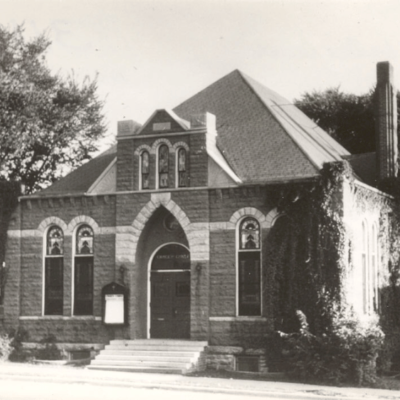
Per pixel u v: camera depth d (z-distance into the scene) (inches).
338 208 1146.7
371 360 1049.5
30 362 1272.1
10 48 1863.9
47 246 1354.6
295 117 1552.7
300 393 927.0
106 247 1304.1
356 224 1194.0
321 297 1132.5
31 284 1347.2
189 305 1277.1
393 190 1365.7
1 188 1374.3
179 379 1060.5
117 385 994.7
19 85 1849.2
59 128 1955.0
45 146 1964.8
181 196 1257.4
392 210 1355.8
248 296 1211.2
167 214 1304.1
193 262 1238.3
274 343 1168.2
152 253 1307.8
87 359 1273.4
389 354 1216.2
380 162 1386.6
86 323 1300.4
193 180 1252.5
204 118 1261.1
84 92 1993.1
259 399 868.0
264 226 1201.4
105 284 1295.5
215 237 1232.2
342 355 1036.5
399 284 1339.8
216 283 1224.8
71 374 1085.1
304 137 1407.5
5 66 1845.5
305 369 1054.4
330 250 1140.5
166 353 1200.2
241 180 1238.9
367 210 1246.3
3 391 891.4
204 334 1218.0
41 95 1893.5
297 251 1171.3
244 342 1194.0
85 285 1321.4
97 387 965.2
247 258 1217.4
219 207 1234.6
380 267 1294.3
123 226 1290.6
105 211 1312.7
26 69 1879.9
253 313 1205.7
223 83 1493.6
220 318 1214.9
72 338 1305.4
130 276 1278.3
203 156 1251.8
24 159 1963.6
